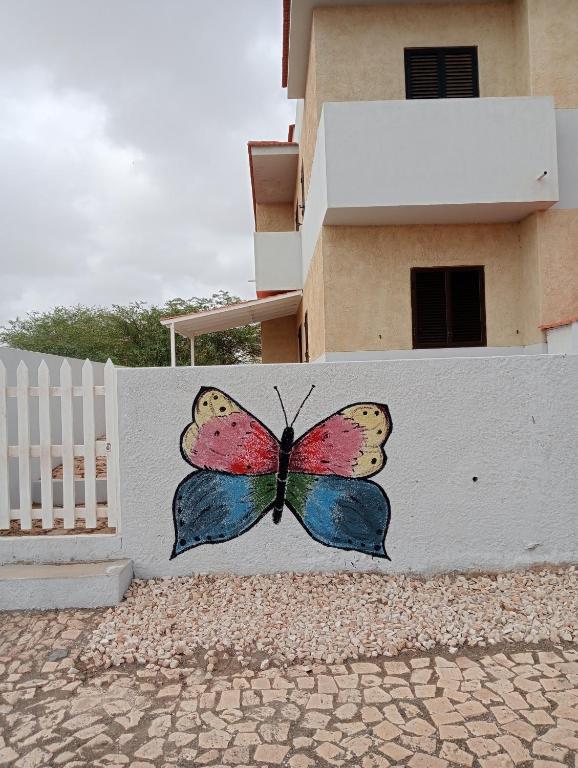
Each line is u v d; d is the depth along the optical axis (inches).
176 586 183.8
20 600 173.2
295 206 611.2
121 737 117.7
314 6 363.6
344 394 191.2
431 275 365.7
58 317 1079.0
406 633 158.4
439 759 109.9
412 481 191.9
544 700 128.6
